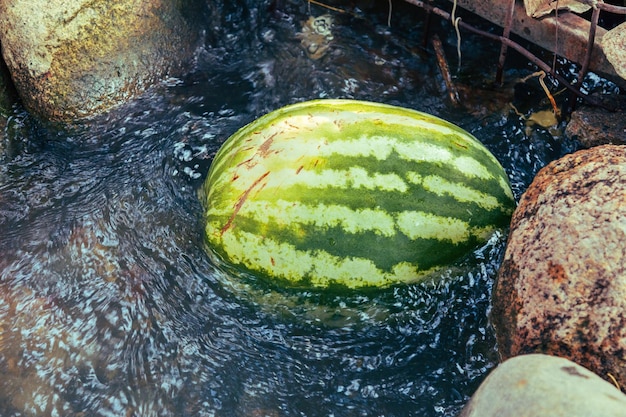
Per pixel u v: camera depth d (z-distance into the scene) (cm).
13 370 240
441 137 241
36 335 249
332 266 231
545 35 301
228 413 230
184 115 318
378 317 244
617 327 193
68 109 312
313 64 337
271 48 345
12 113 315
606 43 265
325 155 231
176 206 284
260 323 249
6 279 264
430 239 233
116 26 313
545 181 227
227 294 253
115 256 269
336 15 357
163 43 329
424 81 328
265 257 234
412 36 346
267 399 233
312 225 229
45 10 301
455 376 234
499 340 224
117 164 301
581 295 200
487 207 239
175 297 256
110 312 254
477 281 245
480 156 244
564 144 296
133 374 239
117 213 283
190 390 235
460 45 340
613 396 172
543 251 211
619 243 199
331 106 249
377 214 229
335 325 246
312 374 238
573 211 209
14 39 304
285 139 237
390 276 235
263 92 328
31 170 301
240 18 355
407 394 232
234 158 243
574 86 295
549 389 173
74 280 263
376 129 236
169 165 299
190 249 267
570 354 201
